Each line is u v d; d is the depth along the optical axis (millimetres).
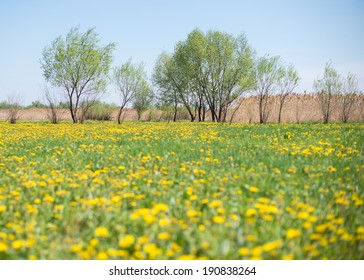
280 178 6863
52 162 9586
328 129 19547
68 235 4496
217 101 48500
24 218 5082
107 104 57469
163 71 52062
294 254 3787
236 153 9875
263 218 4625
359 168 7707
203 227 4297
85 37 44469
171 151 10672
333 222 4480
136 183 6809
